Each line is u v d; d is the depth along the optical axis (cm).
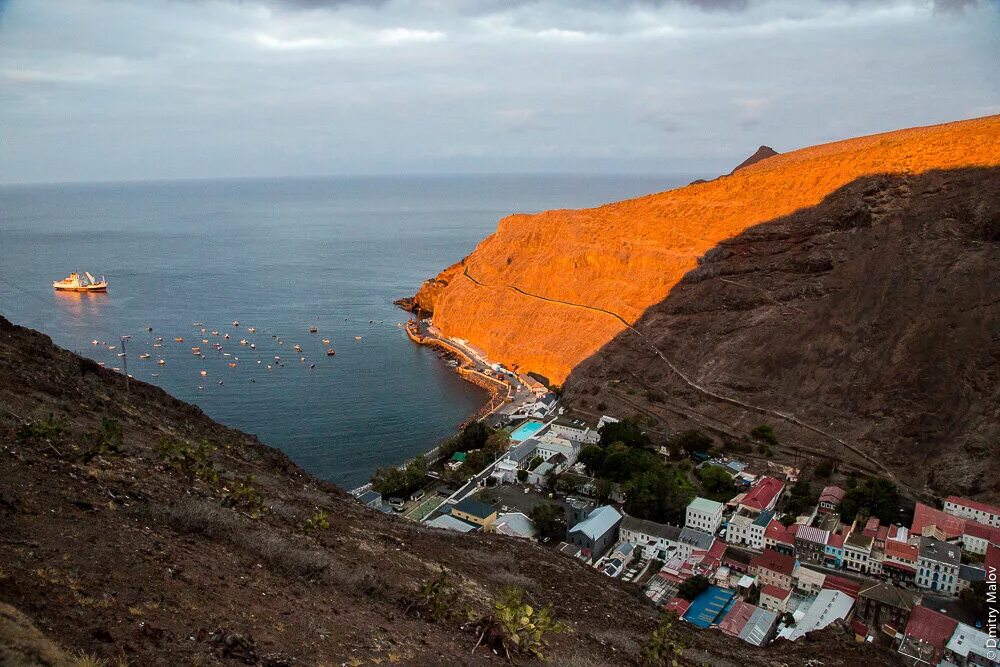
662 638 2355
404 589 1977
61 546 1334
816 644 3375
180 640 1130
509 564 3322
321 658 1262
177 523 1739
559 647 2002
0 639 877
